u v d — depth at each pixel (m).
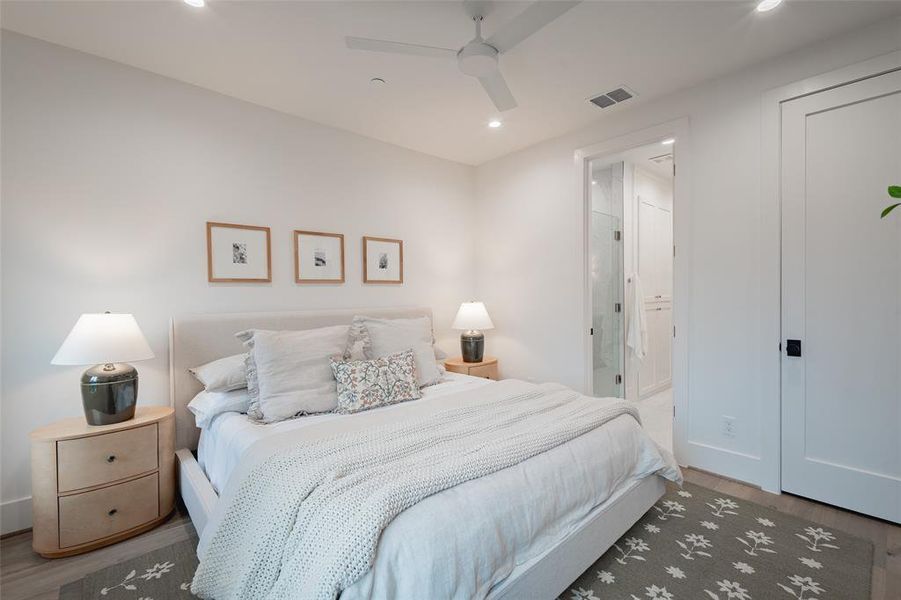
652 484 2.14
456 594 1.17
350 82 2.60
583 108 2.99
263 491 1.43
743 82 2.50
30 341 2.14
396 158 3.71
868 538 1.96
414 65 2.40
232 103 2.79
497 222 4.10
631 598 1.59
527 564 1.41
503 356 4.06
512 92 2.75
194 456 2.48
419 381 2.82
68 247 2.23
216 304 2.73
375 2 1.87
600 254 4.23
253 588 1.25
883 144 2.08
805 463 2.34
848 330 2.19
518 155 3.87
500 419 1.94
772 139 2.40
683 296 2.77
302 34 2.11
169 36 2.13
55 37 2.14
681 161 2.75
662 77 2.58
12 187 2.09
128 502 2.06
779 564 1.78
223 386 2.32
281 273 3.02
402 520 1.19
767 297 2.43
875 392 2.12
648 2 1.88
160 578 1.76
